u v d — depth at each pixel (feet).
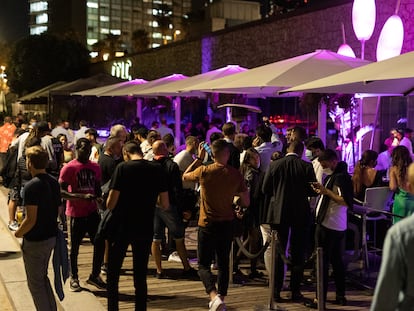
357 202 22.30
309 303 18.74
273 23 55.21
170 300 19.72
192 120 70.18
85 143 20.25
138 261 16.33
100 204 20.12
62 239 16.61
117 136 23.72
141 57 91.76
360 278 21.75
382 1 40.78
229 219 17.53
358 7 34.55
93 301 19.42
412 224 7.70
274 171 18.54
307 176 18.29
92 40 426.10
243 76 27.89
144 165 16.29
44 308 15.93
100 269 20.88
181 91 31.07
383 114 40.78
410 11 38.17
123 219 16.12
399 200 19.84
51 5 393.70
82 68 132.87
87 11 422.00
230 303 19.31
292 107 54.60
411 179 8.54
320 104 28.78
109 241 16.38
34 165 15.75
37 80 130.52
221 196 17.33
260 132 24.80
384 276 7.74
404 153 19.75
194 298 19.94
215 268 23.24
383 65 18.93
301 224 18.44
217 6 86.84
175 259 24.89
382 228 24.85
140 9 456.04
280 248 18.34
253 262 22.18
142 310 16.39
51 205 15.87
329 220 18.11
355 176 23.38
